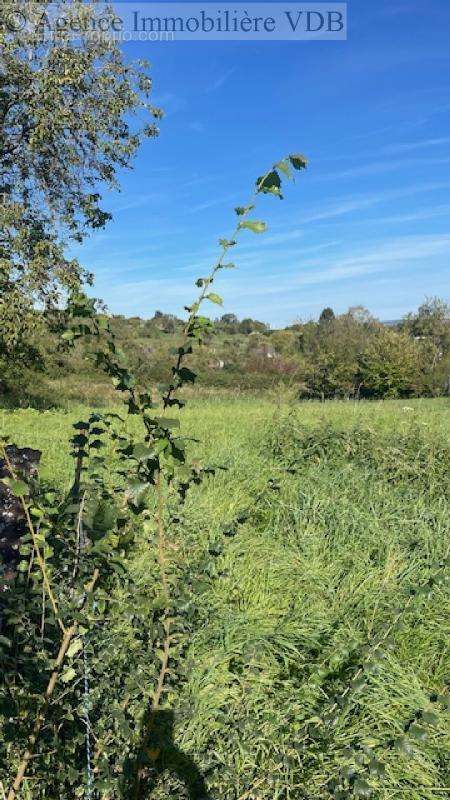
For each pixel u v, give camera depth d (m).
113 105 15.50
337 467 6.64
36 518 2.28
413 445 7.14
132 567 3.61
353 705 2.78
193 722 2.66
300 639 3.37
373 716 2.80
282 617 3.61
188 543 4.14
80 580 2.37
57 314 16.03
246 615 3.51
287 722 2.73
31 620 2.69
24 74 14.88
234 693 2.89
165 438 2.00
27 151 15.72
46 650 2.69
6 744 2.33
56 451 7.43
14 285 15.14
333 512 5.13
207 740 2.66
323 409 12.67
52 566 2.53
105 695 2.61
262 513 5.19
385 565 4.21
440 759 2.67
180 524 4.16
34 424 10.77
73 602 2.28
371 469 6.57
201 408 13.70
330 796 2.39
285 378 27.92
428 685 3.16
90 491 2.29
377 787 2.44
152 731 2.37
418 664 3.32
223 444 7.57
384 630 3.05
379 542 4.62
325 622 3.53
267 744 2.62
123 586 3.47
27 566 2.31
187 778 2.46
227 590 3.80
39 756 2.30
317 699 2.88
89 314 1.96
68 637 2.22
